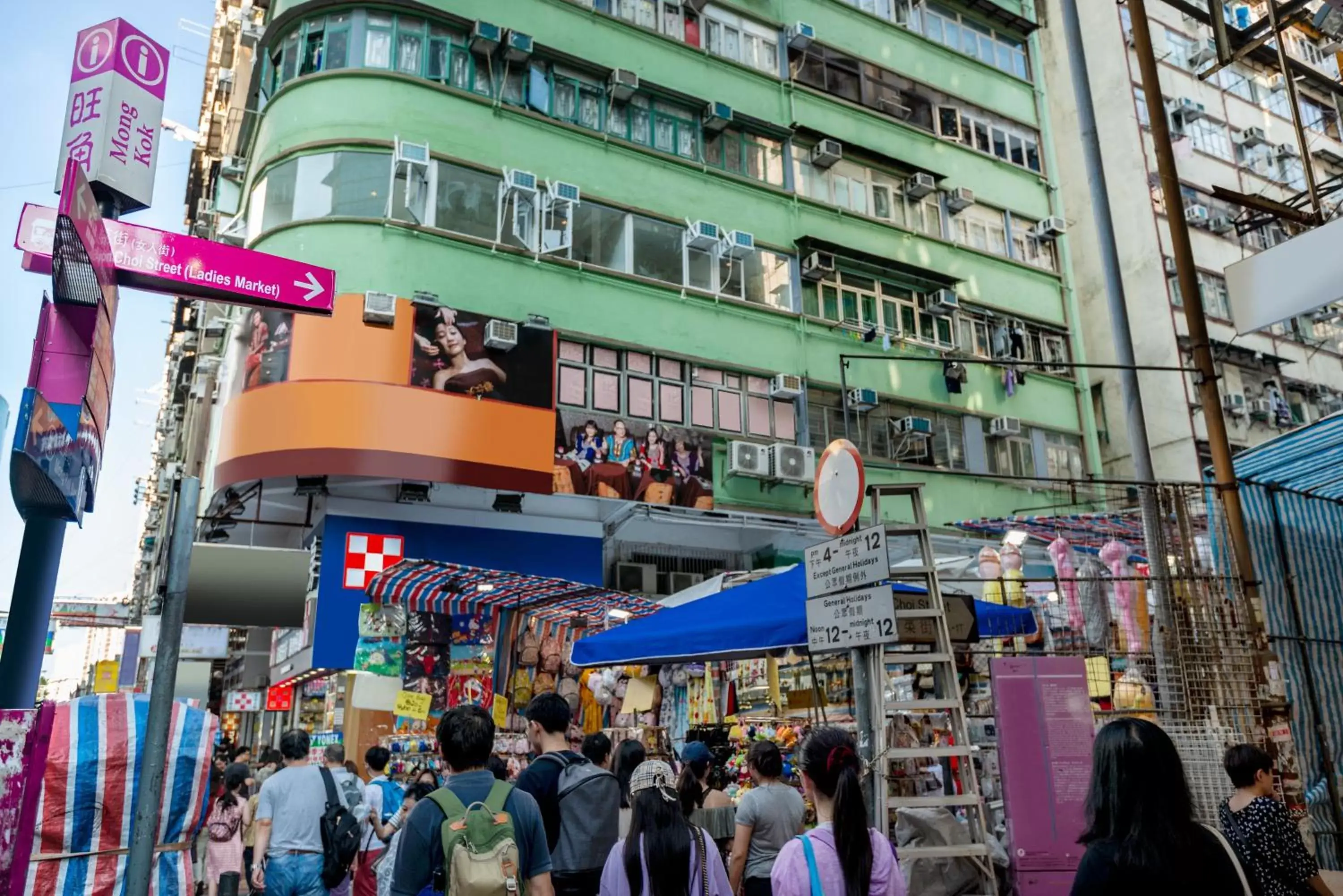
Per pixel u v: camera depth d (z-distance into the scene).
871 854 2.91
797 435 17.42
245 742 18.89
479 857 2.98
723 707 8.67
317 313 5.85
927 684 6.84
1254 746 4.11
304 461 12.91
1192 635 6.14
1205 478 7.64
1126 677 6.33
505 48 15.77
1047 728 4.89
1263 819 3.80
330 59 15.16
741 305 17.39
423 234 14.48
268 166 14.85
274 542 15.79
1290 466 7.75
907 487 5.30
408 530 14.25
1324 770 6.93
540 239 15.48
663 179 17.22
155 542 25.20
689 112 18.00
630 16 17.72
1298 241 6.18
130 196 5.33
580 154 16.38
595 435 15.02
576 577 15.34
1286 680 7.14
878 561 4.47
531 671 11.20
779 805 4.34
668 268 16.86
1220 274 23.11
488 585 10.70
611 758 6.48
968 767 4.84
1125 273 22.36
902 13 21.89
